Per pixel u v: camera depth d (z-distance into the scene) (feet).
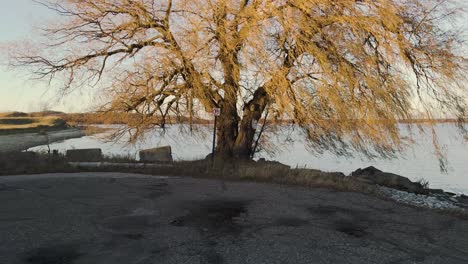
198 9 47.50
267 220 25.04
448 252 19.92
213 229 22.67
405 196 50.21
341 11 47.26
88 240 20.06
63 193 32.17
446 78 48.11
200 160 56.95
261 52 45.96
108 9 51.34
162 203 29.37
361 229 23.75
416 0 48.85
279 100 47.47
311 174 46.16
